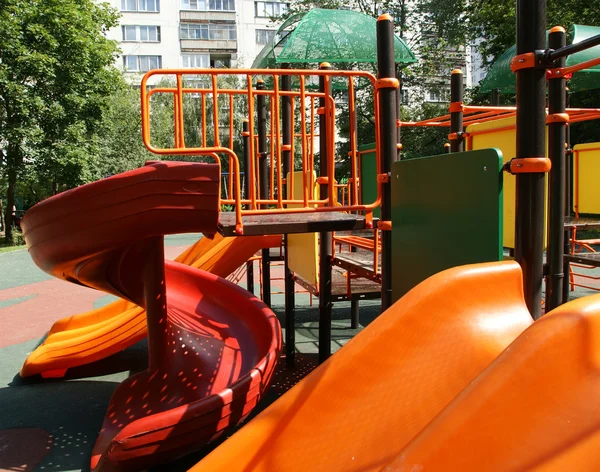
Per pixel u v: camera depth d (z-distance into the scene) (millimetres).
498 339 1637
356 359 1661
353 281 4047
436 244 2143
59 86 16031
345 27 8102
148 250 2795
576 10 13914
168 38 42031
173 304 3701
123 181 2029
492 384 1136
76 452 2791
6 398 3625
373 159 5945
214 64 44750
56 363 3885
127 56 41531
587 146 5426
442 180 2086
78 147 16609
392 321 1679
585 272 8578
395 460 1127
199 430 2152
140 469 2066
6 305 7234
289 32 8586
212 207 2092
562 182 2270
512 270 1745
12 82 14656
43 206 2154
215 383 2959
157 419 2061
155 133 27516
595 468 966
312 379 1665
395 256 2496
